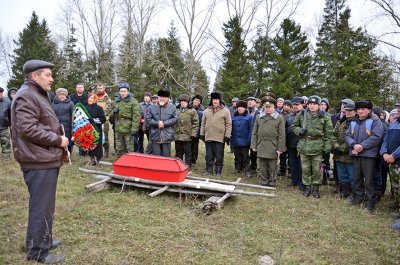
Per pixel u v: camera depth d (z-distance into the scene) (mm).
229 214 5246
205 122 8141
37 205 3297
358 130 5984
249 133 8297
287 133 7457
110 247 3828
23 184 6203
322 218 5262
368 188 5891
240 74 25750
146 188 6270
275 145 7082
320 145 6387
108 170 7801
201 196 5977
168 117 7582
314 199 6383
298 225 4922
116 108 8375
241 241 4219
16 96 3146
